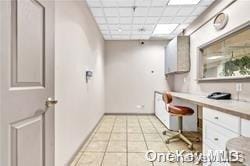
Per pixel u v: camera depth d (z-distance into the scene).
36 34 1.31
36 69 1.32
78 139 3.15
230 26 3.06
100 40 5.72
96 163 2.71
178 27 5.30
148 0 3.57
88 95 3.92
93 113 4.48
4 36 1.00
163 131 4.32
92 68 4.38
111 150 3.22
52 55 1.56
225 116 1.93
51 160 1.55
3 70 0.99
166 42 6.75
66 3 2.55
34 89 1.29
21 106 1.14
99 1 3.59
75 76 2.98
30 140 1.24
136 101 6.78
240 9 2.79
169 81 6.72
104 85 6.61
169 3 3.72
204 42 4.10
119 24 4.99
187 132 4.37
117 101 6.80
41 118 1.40
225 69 3.30
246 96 2.65
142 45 6.76
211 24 3.76
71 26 2.77
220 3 3.38
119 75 6.80
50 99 1.50
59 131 2.30
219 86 3.43
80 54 3.28
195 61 4.60
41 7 1.38
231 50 3.10
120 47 6.75
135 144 3.53
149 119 5.95
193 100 2.85
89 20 4.03
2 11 0.98
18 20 1.11
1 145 0.98
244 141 1.22
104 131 4.48
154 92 6.71
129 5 3.79
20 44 1.13
